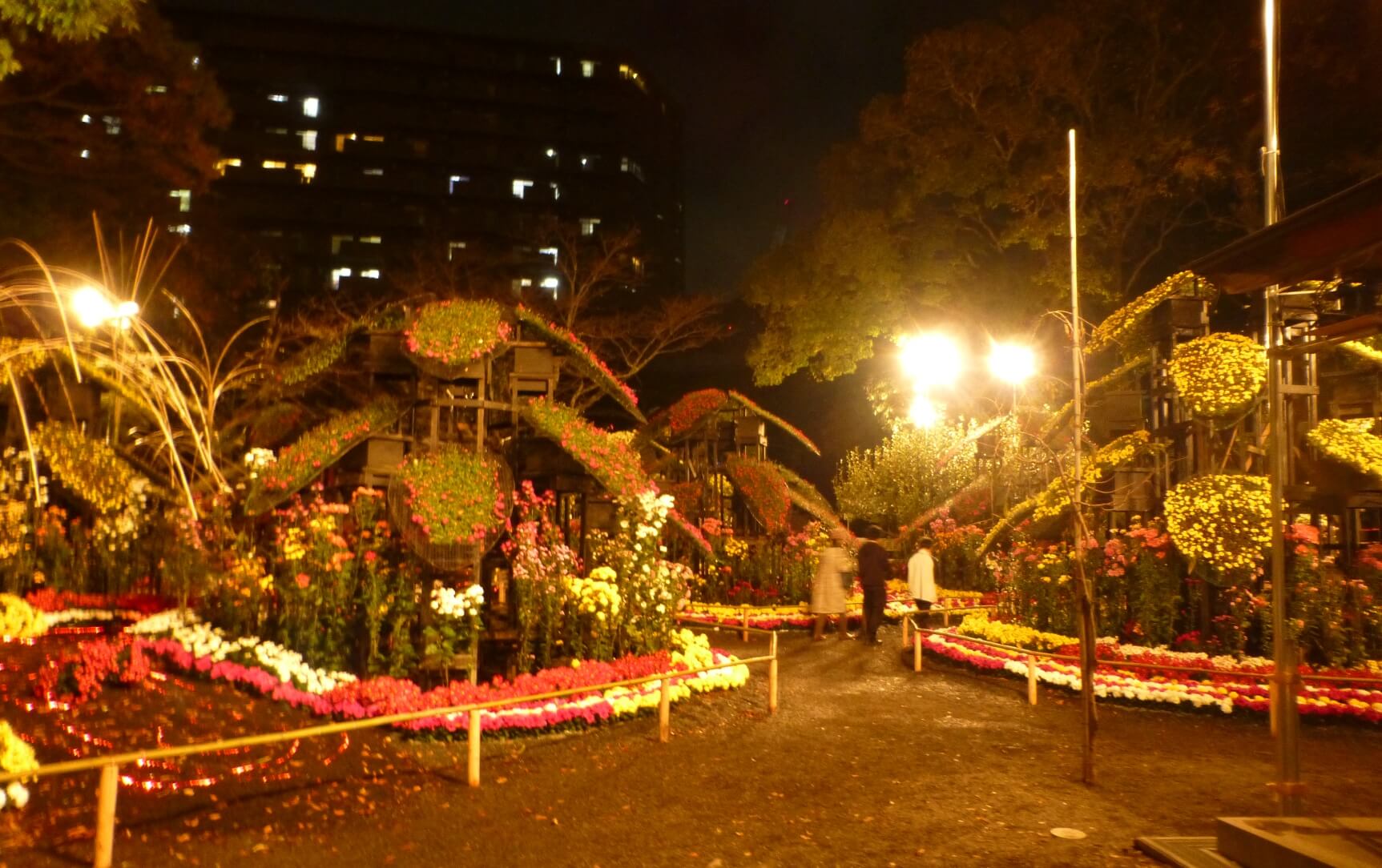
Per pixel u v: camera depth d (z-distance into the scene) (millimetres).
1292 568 12180
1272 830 5832
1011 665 12852
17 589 13547
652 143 68438
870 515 28078
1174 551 13148
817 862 6230
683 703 10812
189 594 11883
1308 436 12164
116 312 11992
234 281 28422
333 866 6066
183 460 16141
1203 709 10875
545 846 6461
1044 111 26641
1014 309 27234
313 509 10562
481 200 63000
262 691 9594
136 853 6102
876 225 27828
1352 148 24109
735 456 21172
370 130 62625
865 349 29641
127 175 21078
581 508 12367
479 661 10469
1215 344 12734
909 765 8602
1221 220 26578
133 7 9570
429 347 10383
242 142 60969
